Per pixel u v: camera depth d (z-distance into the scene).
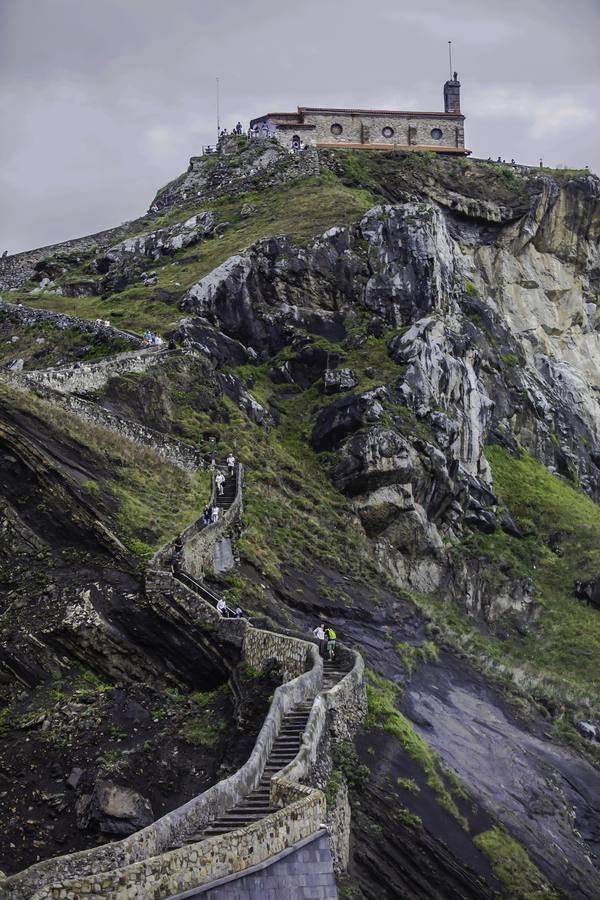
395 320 63.53
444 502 55.47
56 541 35.38
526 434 70.56
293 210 74.19
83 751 28.25
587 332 89.12
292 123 94.88
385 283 64.44
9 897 18.31
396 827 28.52
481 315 73.12
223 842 19.14
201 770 28.05
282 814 20.50
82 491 36.81
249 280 62.75
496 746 38.22
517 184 88.38
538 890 30.22
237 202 81.38
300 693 28.70
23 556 34.81
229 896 18.75
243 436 51.88
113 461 41.19
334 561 46.00
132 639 32.53
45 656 31.72
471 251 85.69
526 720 42.16
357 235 66.88
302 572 43.41
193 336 58.00
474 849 30.30
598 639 52.16
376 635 42.44
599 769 40.72
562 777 38.44
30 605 33.03
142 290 65.50
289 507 48.56
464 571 53.84
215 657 32.31
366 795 28.61
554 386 80.62
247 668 31.50
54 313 60.53
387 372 58.97
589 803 37.69
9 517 35.62
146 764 28.00
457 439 59.06
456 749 36.56
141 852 20.20
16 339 58.81
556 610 54.09
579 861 33.50
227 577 38.91
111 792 25.89
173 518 39.16
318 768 26.45
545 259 88.56
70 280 73.81
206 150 92.94
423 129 96.00
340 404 55.31
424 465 54.47
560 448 72.62
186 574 35.78
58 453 38.78
